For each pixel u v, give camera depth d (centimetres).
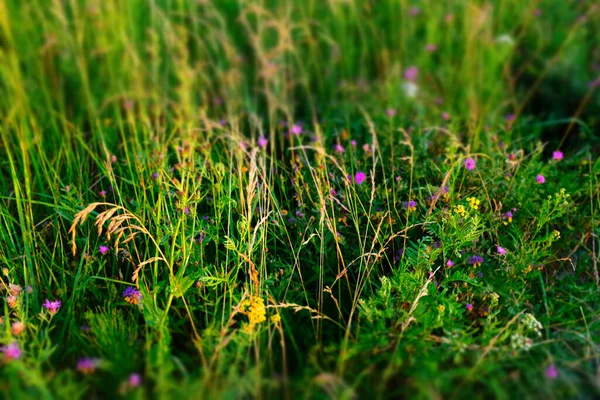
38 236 252
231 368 195
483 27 383
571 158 306
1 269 239
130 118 304
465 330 218
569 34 375
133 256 249
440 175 277
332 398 187
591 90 354
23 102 319
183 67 342
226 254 240
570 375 199
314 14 421
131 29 371
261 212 241
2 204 268
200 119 327
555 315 230
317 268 238
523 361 206
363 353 208
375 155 302
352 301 230
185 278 220
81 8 382
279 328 207
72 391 187
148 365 193
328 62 398
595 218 269
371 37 418
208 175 271
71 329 216
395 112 342
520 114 367
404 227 251
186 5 407
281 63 359
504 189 267
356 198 261
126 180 261
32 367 194
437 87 381
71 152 292
